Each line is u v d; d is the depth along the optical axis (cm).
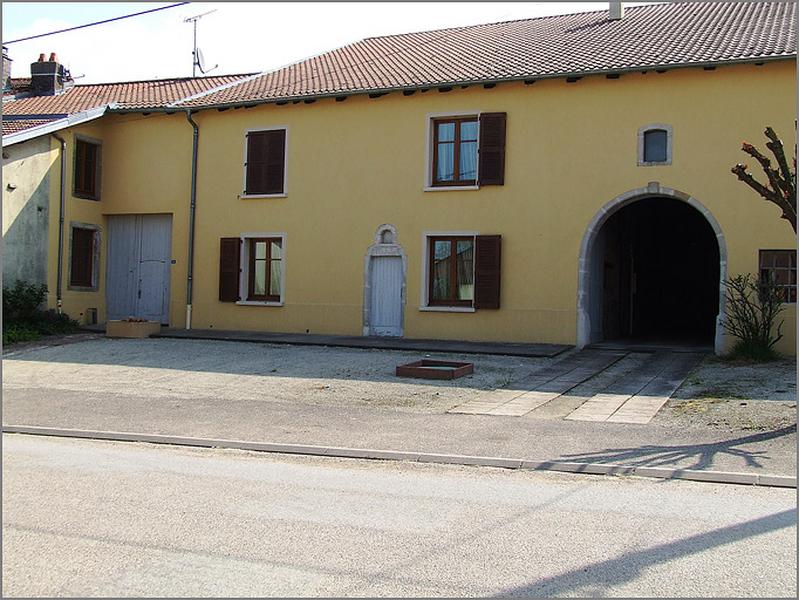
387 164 1959
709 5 2197
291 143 2061
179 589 479
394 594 473
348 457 884
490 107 1861
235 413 1124
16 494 696
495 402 1205
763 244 1625
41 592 472
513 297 1828
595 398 1237
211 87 2412
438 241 1928
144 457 873
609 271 2023
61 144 2133
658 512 646
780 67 1631
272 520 620
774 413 1080
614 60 1762
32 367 1557
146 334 1992
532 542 568
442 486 742
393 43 2411
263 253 2116
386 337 1945
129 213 2242
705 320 2505
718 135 1670
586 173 1775
